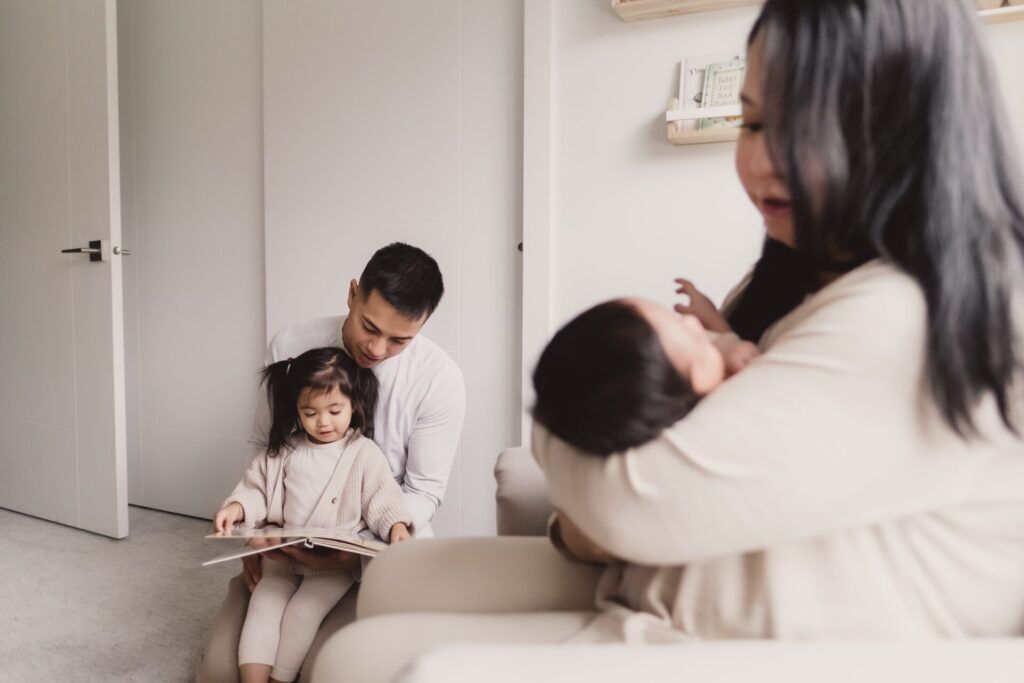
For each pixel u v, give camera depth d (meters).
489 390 2.01
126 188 2.62
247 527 1.32
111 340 2.28
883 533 0.48
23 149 2.49
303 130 2.23
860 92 0.46
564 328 0.52
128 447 2.69
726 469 0.43
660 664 0.39
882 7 0.46
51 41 2.37
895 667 0.39
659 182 1.78
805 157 0.47
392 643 0.60
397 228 2.11
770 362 0.46
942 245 0.43
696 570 0.54
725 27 1.70
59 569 2.05
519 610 0.74
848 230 0.48
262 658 1.15
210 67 2.44
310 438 1.46
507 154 1.96
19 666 1.50
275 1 2.25
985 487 0.46
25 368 2.53
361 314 1.32
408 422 1.49
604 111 1.82
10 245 2.55
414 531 1.32
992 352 0.42
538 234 1.87
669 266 1.78
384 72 2.10
